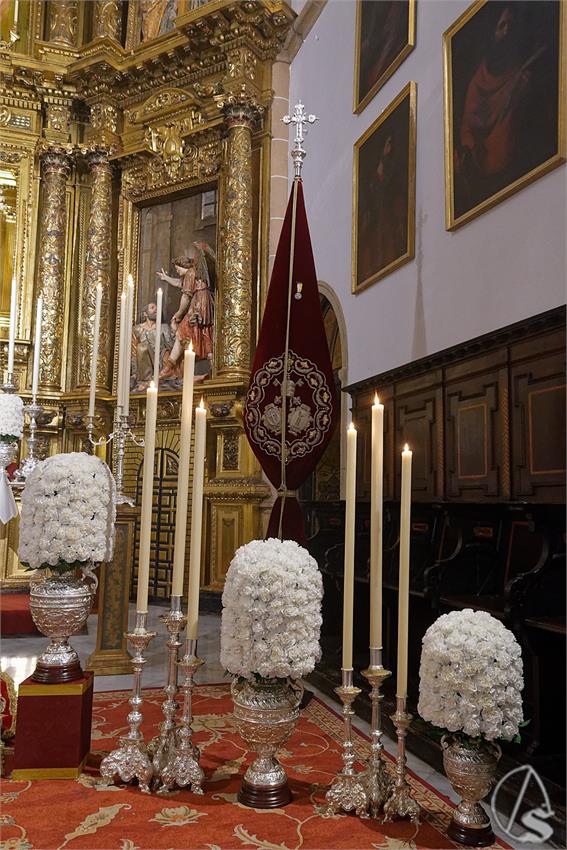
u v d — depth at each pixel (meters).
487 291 4.71
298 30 9.20
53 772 2.76
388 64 6.47
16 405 4.16
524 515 3.19
